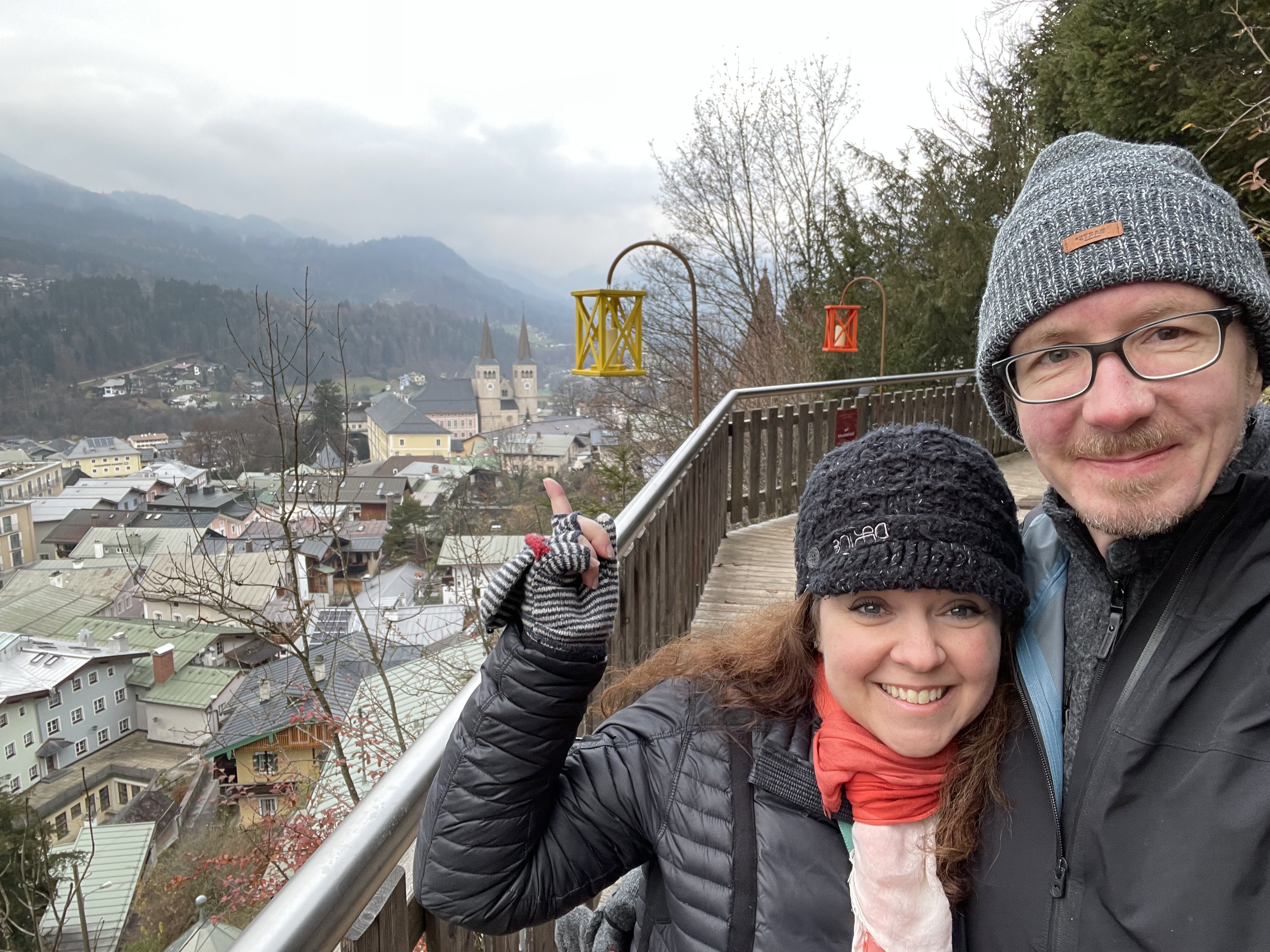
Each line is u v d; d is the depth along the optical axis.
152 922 12.23
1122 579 0.71
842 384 5.25
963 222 11.24
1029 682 0.77
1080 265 0.68
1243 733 0.59
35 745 22.58
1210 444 0.66
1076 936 0.67
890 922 0.75
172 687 24.77
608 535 0.85
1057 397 0.72
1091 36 6.11
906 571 0.71
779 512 5.33
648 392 14.71
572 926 1.23
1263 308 0.66
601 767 0.91
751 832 0.83
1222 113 4.95
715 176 15.59
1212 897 0.57
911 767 0.78
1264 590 0.61
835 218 12.89
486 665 0.87
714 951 0.82
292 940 0.60
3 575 36.00
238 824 11.22
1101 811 0.65
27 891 9.57
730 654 0.93
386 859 0.74
